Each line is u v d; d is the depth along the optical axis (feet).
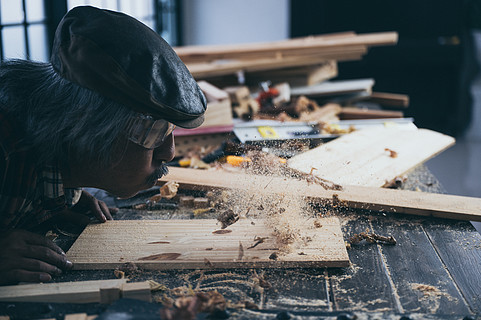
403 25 19.75
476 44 19.45
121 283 3.97
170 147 4.68
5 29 9.37
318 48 12.03
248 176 6.02
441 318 3.58
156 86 4.01
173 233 4.95
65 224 5.30
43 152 4.36
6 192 4.33
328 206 5.65
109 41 3.92
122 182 4.58
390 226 5.27
